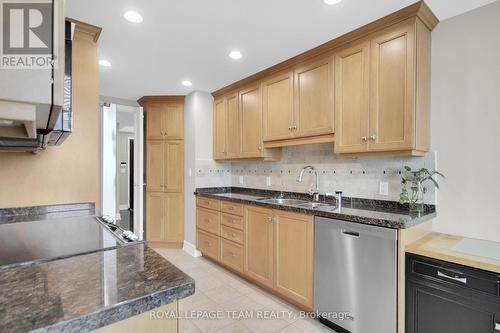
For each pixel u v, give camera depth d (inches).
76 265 33.0
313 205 97.2
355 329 70.0
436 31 74.9
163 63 103.8
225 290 101.7
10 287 26.5
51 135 52.4
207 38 83.4
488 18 67.0
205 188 145.7
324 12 69.5
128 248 40.1
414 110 68.4
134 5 66.1
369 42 77.2
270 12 69.6
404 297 61.6
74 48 77.4
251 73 115.0
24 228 55.9
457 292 53.7
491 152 66.6
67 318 21.1
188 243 147.4
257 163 137.6
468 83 69.9
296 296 86.0
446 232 73.2
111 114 94.7
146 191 155.6
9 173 69.2
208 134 146.9
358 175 93.0
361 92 78.8
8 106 21.4
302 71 96.9
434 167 75.0
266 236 98.2
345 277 72.1
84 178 79.0
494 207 66.1
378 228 65.1
